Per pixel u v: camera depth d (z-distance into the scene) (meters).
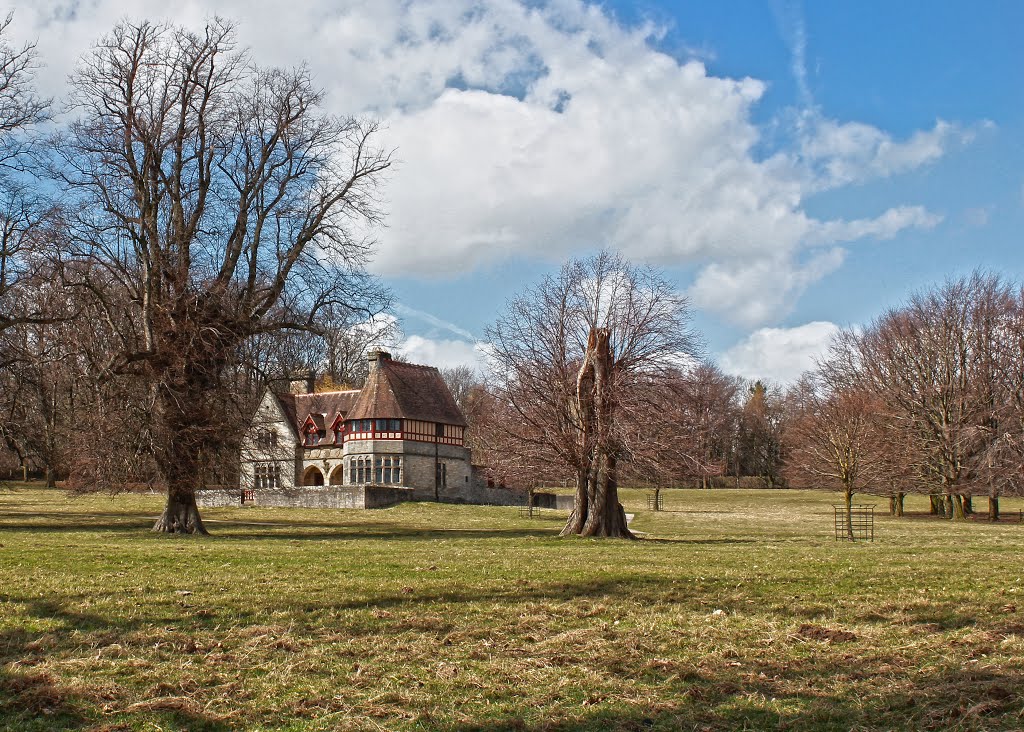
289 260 35.34
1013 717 9.47
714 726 9.71
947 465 64.44
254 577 19.34
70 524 42.78
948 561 23.02
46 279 34.56
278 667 11.94
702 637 13.62
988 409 63.56
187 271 33.53
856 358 71.94
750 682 11.25
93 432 33.81
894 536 39.12
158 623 14.31
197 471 35.41
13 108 34.78
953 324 65.56
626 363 35.34
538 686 11.18
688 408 36.97
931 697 10.35
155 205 34.06
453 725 9.82
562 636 13.61
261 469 79.69
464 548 27.95
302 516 55.22
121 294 36.06
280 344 37.09
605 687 11.10
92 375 34.28
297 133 35.97
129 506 60.03
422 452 76.75
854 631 13.86
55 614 14.84
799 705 10.36
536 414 36.03
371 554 25.19
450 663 12.12
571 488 97.50
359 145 36.62
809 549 28.05
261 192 35.59
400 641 13.38
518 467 36.66
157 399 33.38
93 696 10.63
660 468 35.25
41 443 42.94
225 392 34.97
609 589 17.70
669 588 17.83
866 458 62.94
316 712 10.27
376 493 63.09
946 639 13.27
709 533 42.03
